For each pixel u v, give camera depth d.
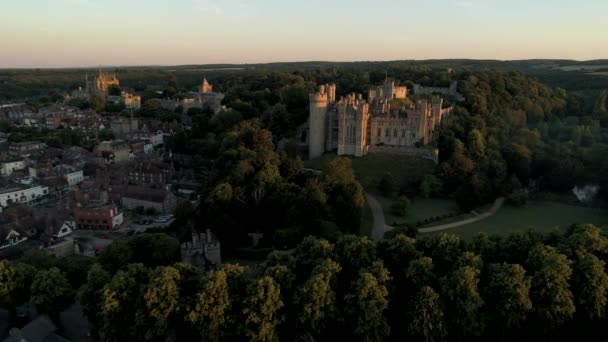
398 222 143.62
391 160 182.12
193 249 115.75
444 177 168.75
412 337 81.81
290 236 125.75
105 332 79.50
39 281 88.75
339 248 94.44
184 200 164.38
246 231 137.12
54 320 91.44
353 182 143.88
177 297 79.69
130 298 81.50
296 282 88.38
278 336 80.31
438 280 84.19
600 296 82.44
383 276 83.56
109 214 152.12
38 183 193.12
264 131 193.00
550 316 79.94
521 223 147.50
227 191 140.62
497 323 85.12
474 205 156.75
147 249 114.62
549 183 184.12
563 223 148.00
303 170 171.75
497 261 93.75
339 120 187.50
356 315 80.88
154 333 77.69
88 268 106.12
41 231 145.12
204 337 77.19
